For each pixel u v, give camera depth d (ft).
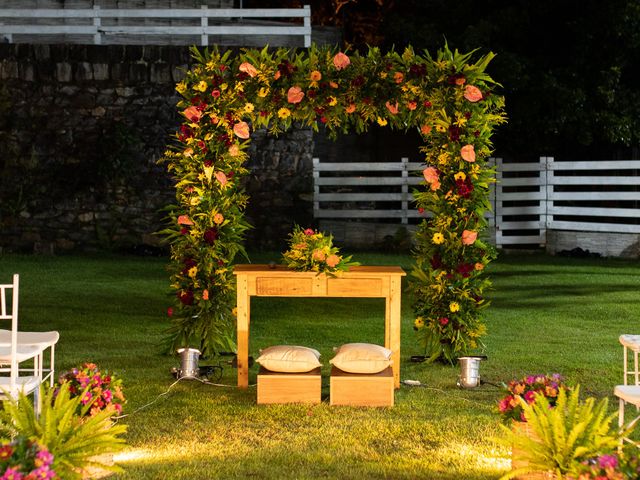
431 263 24.81
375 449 17.07
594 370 24.13
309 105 24.03
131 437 17.81
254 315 33.01
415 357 25.45
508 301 36.32
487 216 53.88
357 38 73.31
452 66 23.48
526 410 13.52
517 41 60.39
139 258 48.06
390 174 58.70
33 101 49.70
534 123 58.44
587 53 58.70
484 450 16.96
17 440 11.66
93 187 49.98
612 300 36.50
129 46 49.83
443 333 24.98
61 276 41.27
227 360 25.38
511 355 26.14
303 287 21.93
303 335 29.40
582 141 58.54
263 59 24.02
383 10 70.03
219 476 15.29
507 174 60.13
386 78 23.63
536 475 14.42
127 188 50.06
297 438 17.78
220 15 51.26
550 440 13.17
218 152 24.62
